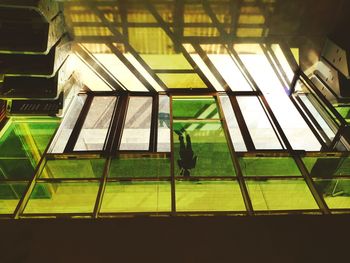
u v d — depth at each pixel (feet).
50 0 20.08
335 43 24.45
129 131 25.36
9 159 22.25
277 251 13.71
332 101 26.35
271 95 29.35
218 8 22.09
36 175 20.03
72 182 20.04
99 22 22.98
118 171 21.25
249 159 22.08
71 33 23.84
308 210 17.46
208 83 28.96
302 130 25.36
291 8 22.20
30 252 13.56
